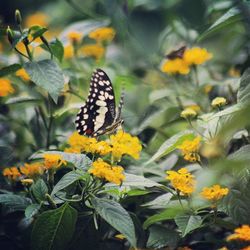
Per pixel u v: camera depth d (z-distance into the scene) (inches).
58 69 31.8
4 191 31.8
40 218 29.7
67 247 30.9
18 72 34.9
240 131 32.4
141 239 31.2
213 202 29.5
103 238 31.8
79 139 31.6
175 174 29.7
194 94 36.3
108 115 33.9
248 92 29.9
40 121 35.7
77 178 29.4
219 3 37.9
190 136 30.8
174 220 30.8
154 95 36.4
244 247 30.8
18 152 35.7
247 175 29.3
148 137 36.0
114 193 30.2
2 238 33.2
